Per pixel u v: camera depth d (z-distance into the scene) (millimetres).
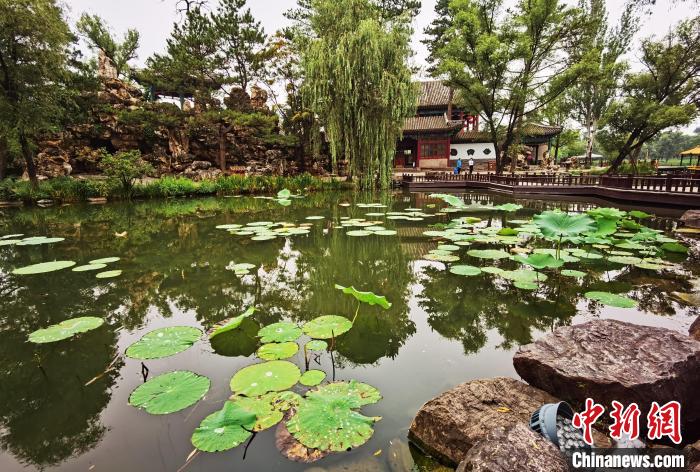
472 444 1733
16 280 4719
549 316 3461
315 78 16359
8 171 19203
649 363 2059
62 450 1875
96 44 24438
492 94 20297
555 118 33844
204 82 21250
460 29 19484
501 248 6160
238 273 4906
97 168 20516
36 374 2602
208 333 3174
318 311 3686
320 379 2346
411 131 27234
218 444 1760
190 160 22219
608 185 13828
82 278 4801
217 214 11070
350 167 18141
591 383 1990
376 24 15906
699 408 2078
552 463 1413
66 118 18234
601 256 5359
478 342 2982
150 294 4203
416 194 17531
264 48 21672
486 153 29375
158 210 12102
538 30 19156
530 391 2086
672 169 19250
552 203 12867
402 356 2752
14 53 13445
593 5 23891
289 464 1697
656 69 19234
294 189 19125
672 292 3990
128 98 21781
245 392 2186
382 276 4824
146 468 1721
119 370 2613
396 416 2068
